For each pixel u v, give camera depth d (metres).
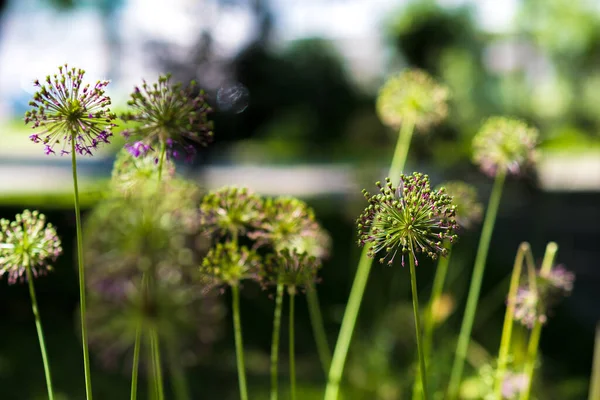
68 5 14.05
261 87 10.51
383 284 5.97
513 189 10.11
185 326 1.67
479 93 21.88
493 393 2.30
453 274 5.43
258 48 10.24
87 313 1.75
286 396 5.04
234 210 1.66
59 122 1.33
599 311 7.53
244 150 17.94
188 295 1.66
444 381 3.45
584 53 28.48
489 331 5.84
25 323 6.46
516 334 2.76
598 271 8.85
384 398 3.98
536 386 2.94
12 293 6.83
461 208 2.42
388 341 4.33
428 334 2.42
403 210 1.31
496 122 2.42
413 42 21.38
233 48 9.88
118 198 1.82
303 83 19.97
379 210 1.32
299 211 1.72
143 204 1.70
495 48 24.25
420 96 2.71
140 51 8.65
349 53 21.73
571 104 29.12
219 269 1.61
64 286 6.89
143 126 1.39
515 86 23.89
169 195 1.75
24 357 5.71
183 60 8.96
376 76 21.91
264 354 5.96
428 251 1.31
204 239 1.83
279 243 1.73
